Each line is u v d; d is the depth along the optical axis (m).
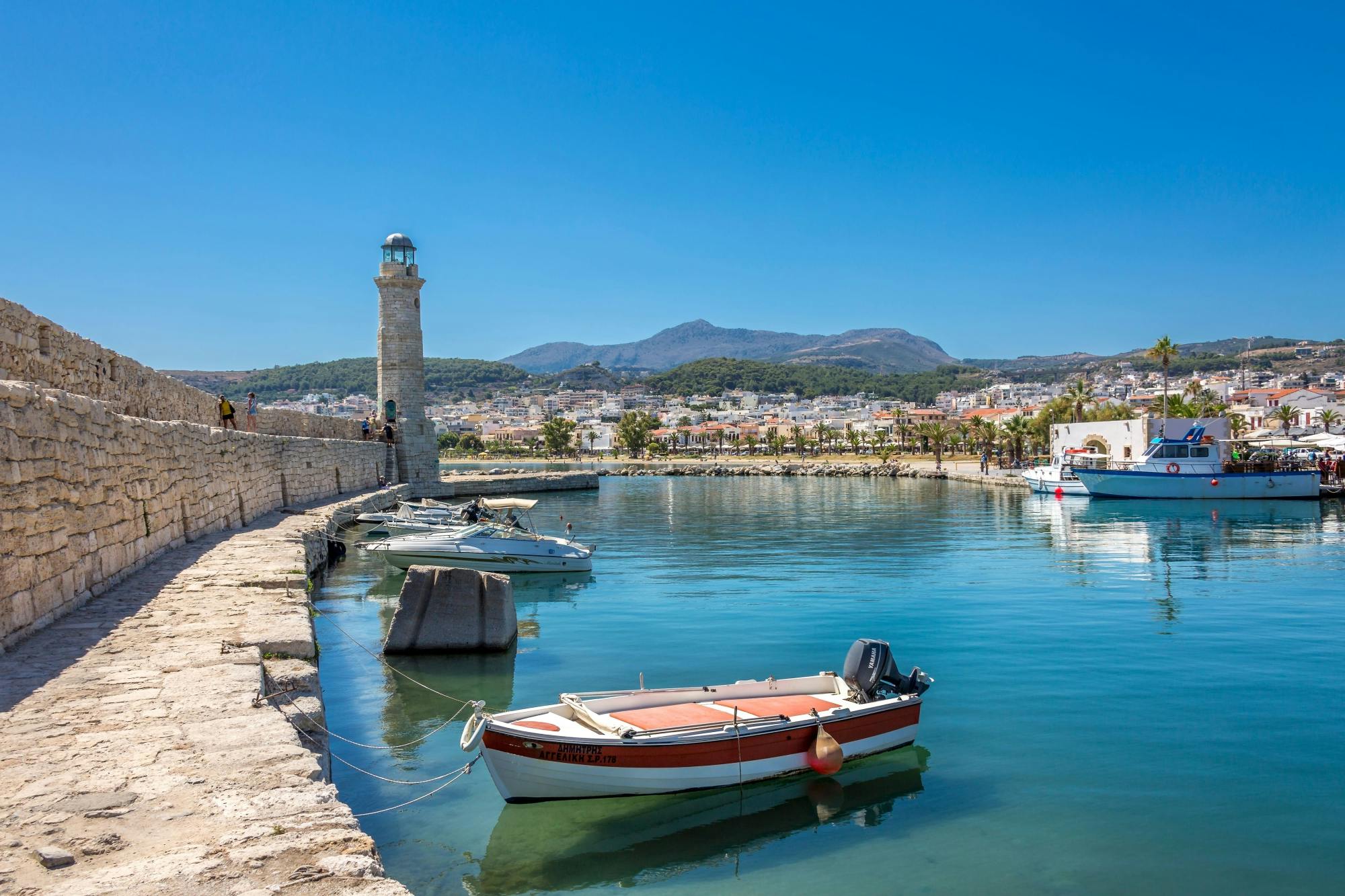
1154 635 21.25
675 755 11.43
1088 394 118.12
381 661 18.34
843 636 20.98
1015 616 23.61
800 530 49.50
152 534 18.77
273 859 5.71
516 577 30.05
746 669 17.81
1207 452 67.62
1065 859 10.12
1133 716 15.02
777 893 9.40
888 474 123.94
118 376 21.25
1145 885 9.56
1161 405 114.50
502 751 10.90
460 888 9.39
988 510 62.66
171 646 11.43
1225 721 14.79
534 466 170.25
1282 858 10.16
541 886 9.48
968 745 13.62
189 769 7.27
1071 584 29.38
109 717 8.58
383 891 5.32
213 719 8.55
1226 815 11.27
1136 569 33.06
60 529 12.88
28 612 11.67
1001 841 10.56
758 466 145.00
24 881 5.34
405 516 37.62
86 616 13.20
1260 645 20.31
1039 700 15.94
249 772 7.23
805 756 12.34
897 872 9.84
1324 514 56.94
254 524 29.27
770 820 11.10
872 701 13.30
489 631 19.05
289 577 16.73
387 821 10.84
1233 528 48.78
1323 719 14.87
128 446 16.81
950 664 18.42
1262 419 165.00
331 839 6.02
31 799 6.61
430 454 64.12
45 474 12.21
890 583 29.39
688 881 9.64
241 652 11.09
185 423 22.48
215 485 25.56
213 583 16.19
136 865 5.59
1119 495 68.50
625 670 17.72
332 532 32.84
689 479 124.12
